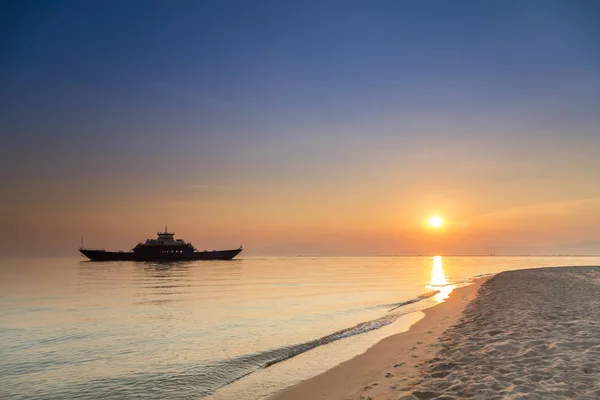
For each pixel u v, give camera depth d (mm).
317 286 51094
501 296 26516
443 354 12109
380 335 17234
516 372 9352
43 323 24344
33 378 12867
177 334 19750
